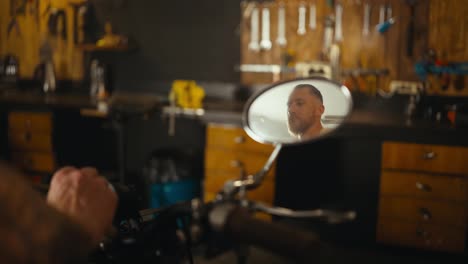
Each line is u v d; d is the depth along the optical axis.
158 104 3.64
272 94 0.71
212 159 3.46
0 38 4.67
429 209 3.11
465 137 2.98
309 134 0.66
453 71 3.50
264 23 3.98
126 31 4.36
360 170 3.44
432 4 3.58
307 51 3.90
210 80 4.20
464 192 3.02
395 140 3.13
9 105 3.97
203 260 3.04
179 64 4.26
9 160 4.10
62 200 0.40
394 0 3.65
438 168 3.06
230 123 3.40
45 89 4.51
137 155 4.34
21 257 0.26
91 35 4.46
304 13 3.87
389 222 3.21
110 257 0.65
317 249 0.38
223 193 0.87
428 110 3.47
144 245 0.66
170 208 0.63
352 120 3.26
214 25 4.13
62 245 0.28
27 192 0.27
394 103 3.71
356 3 3.74
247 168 3.39
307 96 0.66
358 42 3.76
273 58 3.99
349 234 3.49
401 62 3.68
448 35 3.57
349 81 3.78
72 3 4.44
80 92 4.52
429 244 3.14
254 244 0.40
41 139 3.92
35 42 4.59
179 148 3.98
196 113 3.47
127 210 0.58
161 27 4.27
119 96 3.65
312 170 3.56
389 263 3.16
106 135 4.36
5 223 0.26
